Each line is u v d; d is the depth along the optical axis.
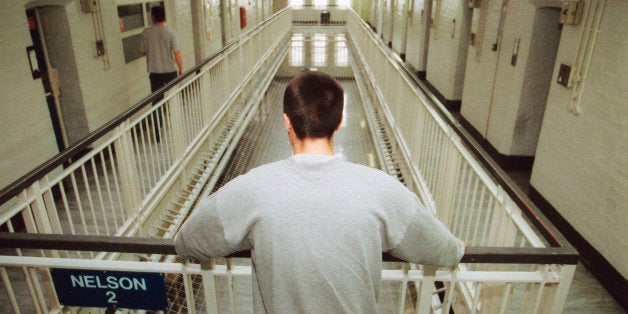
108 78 5.48
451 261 1.14
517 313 2.83
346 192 0.97
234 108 7.39
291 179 0.99
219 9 10.99
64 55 4.69
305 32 21.48
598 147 3.30
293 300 0.95
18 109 3.79
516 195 1.82
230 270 1.52
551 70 4.88
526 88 5.02
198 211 1.05
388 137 6.10
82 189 4.39
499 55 5.55
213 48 10.23
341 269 0.93
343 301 0.94
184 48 8.09
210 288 1.57
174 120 4.30
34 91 4.00
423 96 3.91
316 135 1.05
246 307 3.52
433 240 1.05
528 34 4.81
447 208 3.00
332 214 0.94
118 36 5.70
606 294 3.12
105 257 3.07
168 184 4.06
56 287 1.58
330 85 1.05
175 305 3.38
